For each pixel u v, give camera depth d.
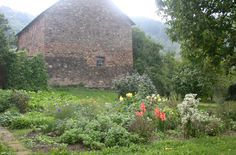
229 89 27.27
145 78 25.55
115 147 10.56
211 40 14.50
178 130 13.23
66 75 35.12
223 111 17.36
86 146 10.96
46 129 13.19
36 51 36.66
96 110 15.77
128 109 16.20
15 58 30.30
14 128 14.67
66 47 35.34
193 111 12.52
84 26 36.31
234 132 13.93
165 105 17.08
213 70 17.48
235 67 17.33
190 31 14.23
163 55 41.66
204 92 28.70
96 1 37.03
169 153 9.69
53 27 34.91
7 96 19.50
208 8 14.09
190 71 28.08
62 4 35.38
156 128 13.42
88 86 36.06
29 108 19.84
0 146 10.12
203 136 12.45
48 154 9.74
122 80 25.62
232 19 14.09
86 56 36.25
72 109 15.79
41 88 30.86
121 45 38.06
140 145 10.96
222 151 10.18
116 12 38.00
